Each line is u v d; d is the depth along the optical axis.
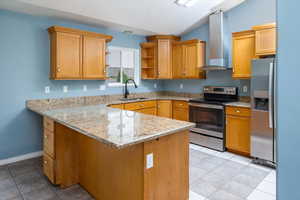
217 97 4.22
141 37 4.81
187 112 4.20
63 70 3.24
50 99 3.44
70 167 2.43
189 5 3.53
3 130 3.04
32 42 3.23
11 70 3.06
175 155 1.85
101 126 1.81
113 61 4.54
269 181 2.51
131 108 4.02
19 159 3.19
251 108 3.11
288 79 0.65
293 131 0.65
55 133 2.31
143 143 1.57
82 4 2.94
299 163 0.64
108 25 3.82
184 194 1.96
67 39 3.26
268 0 3.55
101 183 2.07
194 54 4.40
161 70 4.73
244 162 3.10
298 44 0.63
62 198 2.18
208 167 2.92
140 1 3.15
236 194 2.23
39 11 3.05
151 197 1.64
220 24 3.91
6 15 2.98
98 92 4.09
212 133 3.68
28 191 2.30
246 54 3.43
